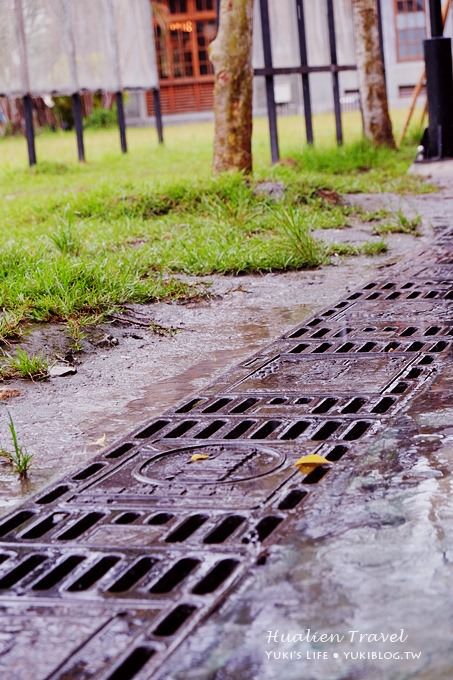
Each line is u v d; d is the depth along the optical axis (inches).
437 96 631.2
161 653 88.4
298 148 733.3
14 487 144.2
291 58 817.5
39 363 209.6
